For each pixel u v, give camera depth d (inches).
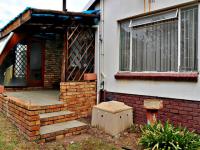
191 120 212.7
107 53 301.4
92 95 308.0
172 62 232.8
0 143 194.7
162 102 224.2
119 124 231.8
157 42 247.0
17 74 384.2
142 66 262.7
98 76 312.7
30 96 305.3
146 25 257.9
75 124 232.8
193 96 210.7
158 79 238.1
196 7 213.5
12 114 248.4
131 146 197.6
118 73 285.4
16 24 288.4
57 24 300.4
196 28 213.3
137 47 268.4
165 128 192.9
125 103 276.8
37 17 275.7
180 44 224.8
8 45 329.7
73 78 299.0
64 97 275.1
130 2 269.6
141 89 257.6
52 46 423.8
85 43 314.2
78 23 301.0
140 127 234.4
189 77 210.5
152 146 182.5
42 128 215.6
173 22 232.5
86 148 191.3
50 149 187.8
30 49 395.2
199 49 208.5
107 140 213.0
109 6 297.6
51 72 421.7
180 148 170.1
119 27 289.6
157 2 240.8
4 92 312.3
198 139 187.9
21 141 199.5
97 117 247.0
